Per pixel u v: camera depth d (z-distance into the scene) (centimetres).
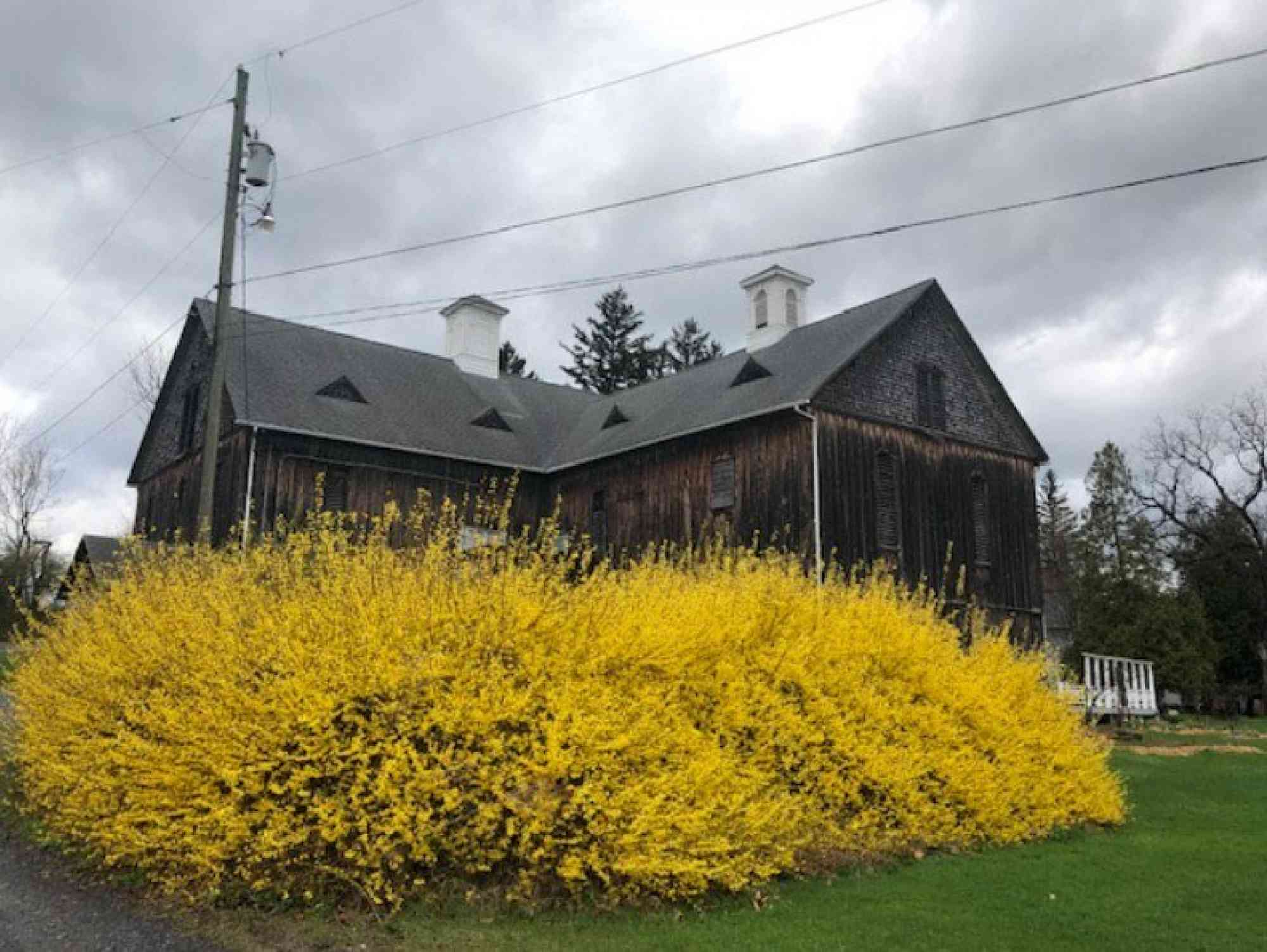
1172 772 1470
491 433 2867
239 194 1502
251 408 2331
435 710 623
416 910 607
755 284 2867
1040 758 1009
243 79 1539
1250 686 4084
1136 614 3828
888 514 2286
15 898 657
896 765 838
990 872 769
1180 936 598
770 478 2233
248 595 744
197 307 2648
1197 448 4447
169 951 547
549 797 627
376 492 2505
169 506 2783
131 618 805
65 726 767
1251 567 4241
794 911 640
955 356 2561
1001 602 2495
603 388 6044
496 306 3288
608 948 548
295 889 620
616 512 2617
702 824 640
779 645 847
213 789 625
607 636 706
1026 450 2677
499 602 689
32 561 3900
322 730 616
